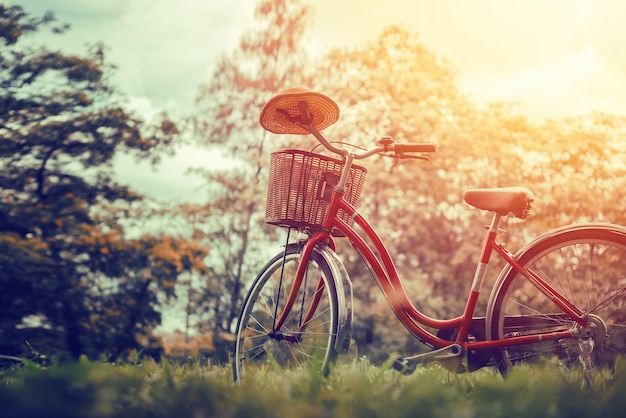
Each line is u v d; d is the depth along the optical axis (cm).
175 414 221
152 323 1759
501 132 2272
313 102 333
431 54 2338
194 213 1975
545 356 314
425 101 2230
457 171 2161
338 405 231
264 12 2141
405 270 2111
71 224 1720
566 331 311
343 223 334
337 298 311
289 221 334
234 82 2136
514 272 322
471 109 2311
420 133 2114
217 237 2080
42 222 1700
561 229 322
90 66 1836
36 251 1619
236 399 240
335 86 2205
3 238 1574
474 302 322
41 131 1781
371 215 2134
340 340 303
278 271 353
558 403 240
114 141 1864
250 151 2120
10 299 1574
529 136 2303
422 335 323
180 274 1833
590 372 299
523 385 273
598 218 2175
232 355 350
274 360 303
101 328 1655
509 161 2172
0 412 206
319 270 327
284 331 340
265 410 225
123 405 231
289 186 333
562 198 2147
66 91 1834
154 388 261
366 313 1972
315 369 278
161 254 1788
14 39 1783
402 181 2098
